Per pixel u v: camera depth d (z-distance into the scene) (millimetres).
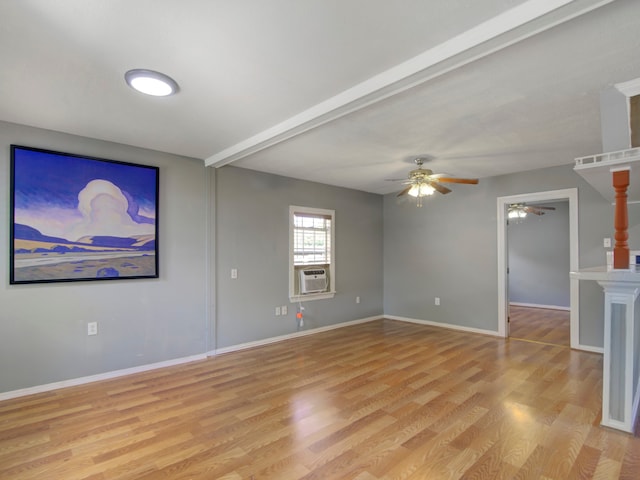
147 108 2674
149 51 1917
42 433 2375
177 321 3881
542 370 3566
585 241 4293
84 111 2730
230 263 4355
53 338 3135
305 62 2049
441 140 3432
